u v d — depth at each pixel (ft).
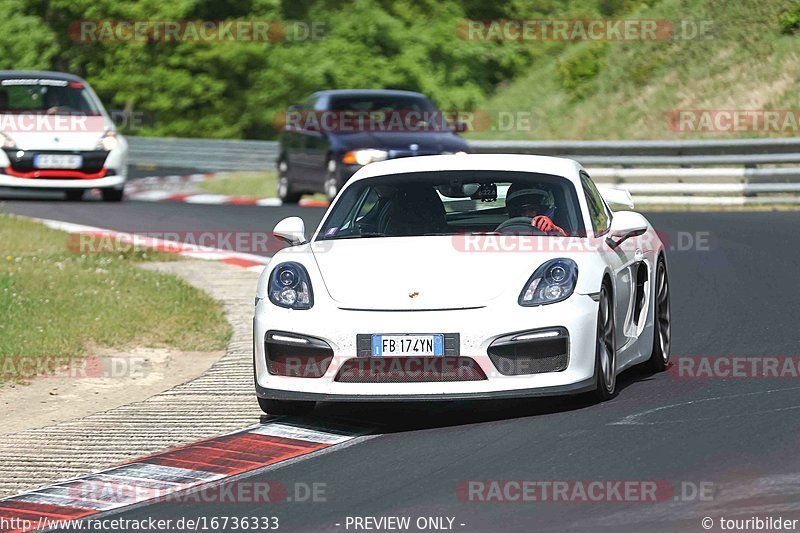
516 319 80.07
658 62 337.72
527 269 83.10
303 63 453.58
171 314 131.95
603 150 249.75
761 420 78.07
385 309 81.00
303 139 243.81
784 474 66.28
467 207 91.91
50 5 460.14
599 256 86.33
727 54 322.75
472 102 439.22
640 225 90.63
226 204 238.68
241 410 90.89
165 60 456.45
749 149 239.91
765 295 130.31
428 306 80.74
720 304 126.31
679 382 91.97
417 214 91.30
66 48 463.42
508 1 453.99
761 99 297.53
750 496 62.90
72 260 165.27
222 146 335.47
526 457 72.23
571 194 92.84
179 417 89.81
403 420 84.38
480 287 81.71
